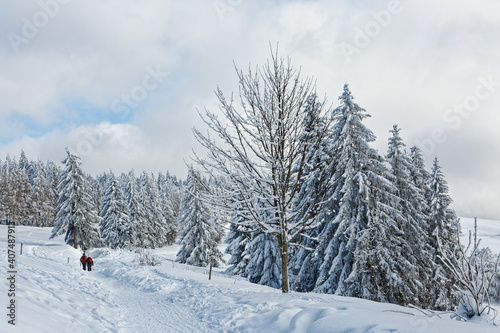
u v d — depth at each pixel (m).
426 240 21.33
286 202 9.90
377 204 15.53
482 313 5.30
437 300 19.67
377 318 5.41
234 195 9.64
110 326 6.92
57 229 39.44
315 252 17.09
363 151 15.97
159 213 60.38
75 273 16.38
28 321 4.42
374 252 14.82
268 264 22.09
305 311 6.52
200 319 7.79
